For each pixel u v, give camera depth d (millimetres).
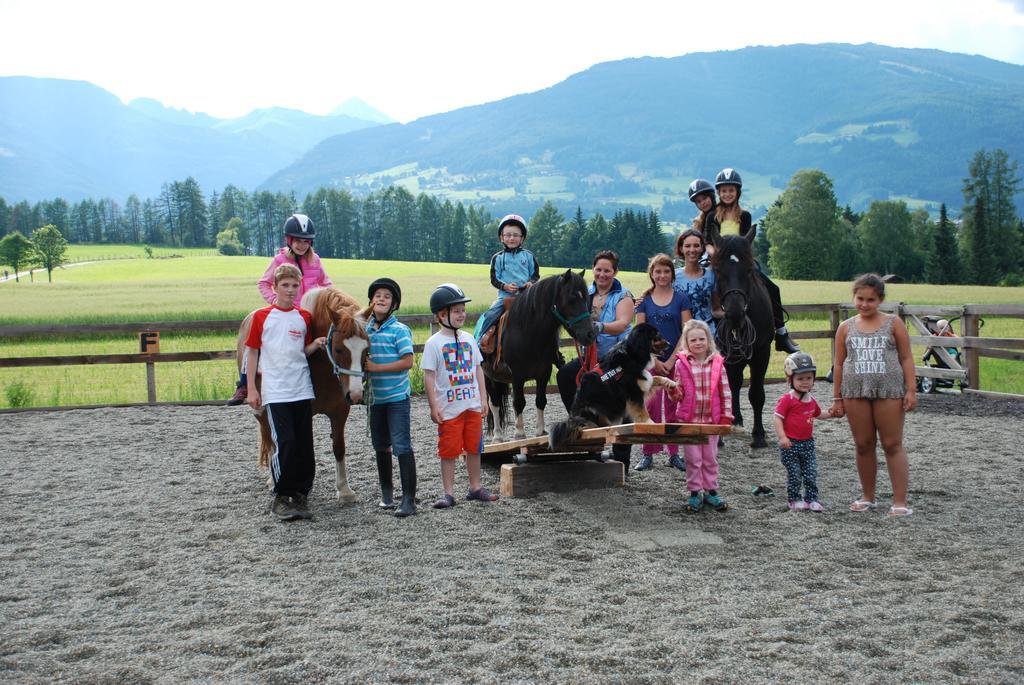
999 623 4102
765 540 5590
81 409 12258
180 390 13797
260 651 3836
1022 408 10859
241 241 149500
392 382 6312
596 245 99812
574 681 3486
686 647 3812
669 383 6203
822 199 77375
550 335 7227
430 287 42719
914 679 3516
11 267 90562
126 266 85312
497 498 6723
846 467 7883
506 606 4348
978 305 12156
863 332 6156
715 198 8648
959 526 5832
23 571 5129
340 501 6699
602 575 4879
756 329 8039
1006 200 79812
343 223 136875
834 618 4164
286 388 6188
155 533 5949
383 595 4570
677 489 7109
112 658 3795
